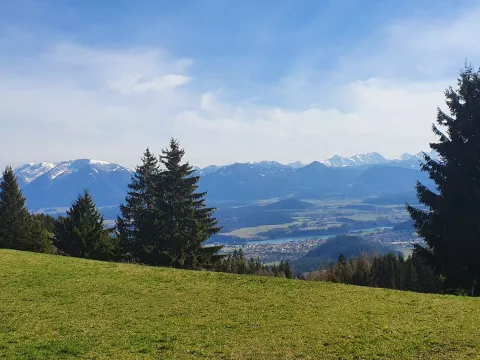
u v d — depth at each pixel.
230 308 19.11
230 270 78.81
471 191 29.86
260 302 20.31
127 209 60.62
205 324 16.42
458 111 31.94
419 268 67.88
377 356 12.77
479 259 29.59
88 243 59.09
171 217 54.03
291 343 14.09
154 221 53.69
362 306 19.47
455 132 31.81
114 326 15.98
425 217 32.25
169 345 13.85
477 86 31.67
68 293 21.25
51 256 32.66
